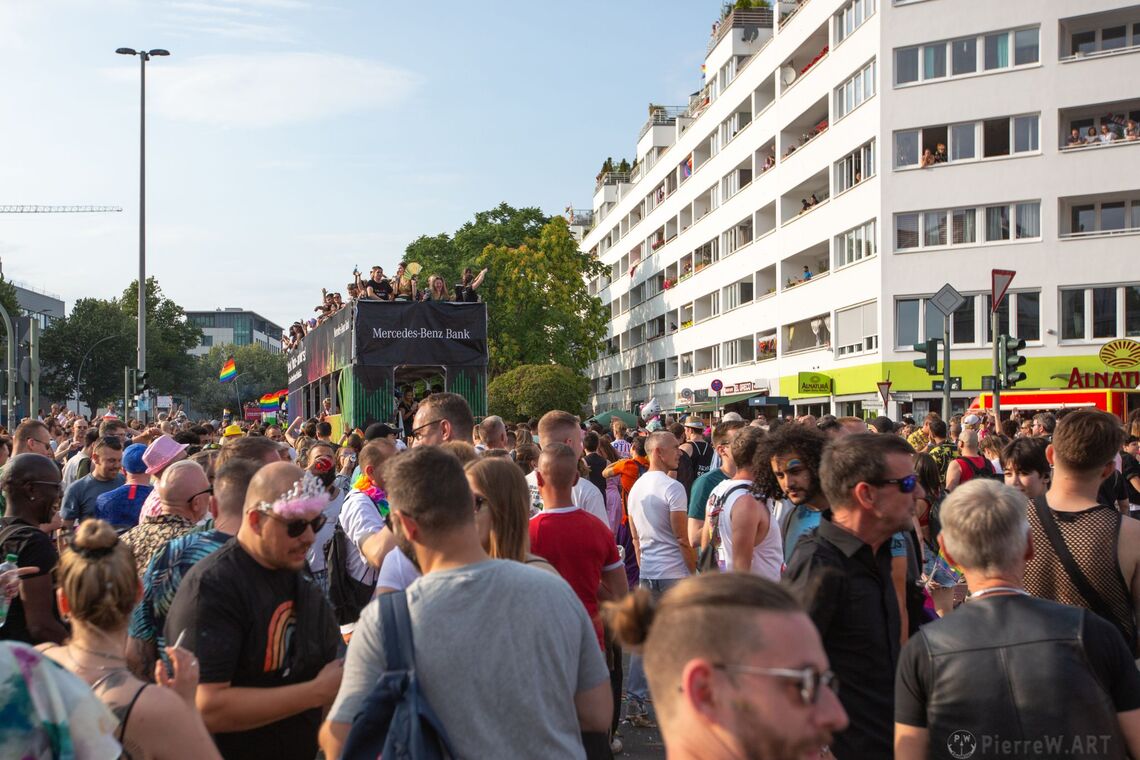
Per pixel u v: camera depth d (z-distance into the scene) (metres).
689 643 1.69
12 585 4.32
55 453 13.62
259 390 113.88
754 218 47.31
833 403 39.19
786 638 1.66
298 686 3.57
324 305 22.88
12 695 2.03
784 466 4.47
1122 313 31.88
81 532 2.98
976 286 33.59
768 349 46.00
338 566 6.36
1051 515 3.97
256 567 3.60
